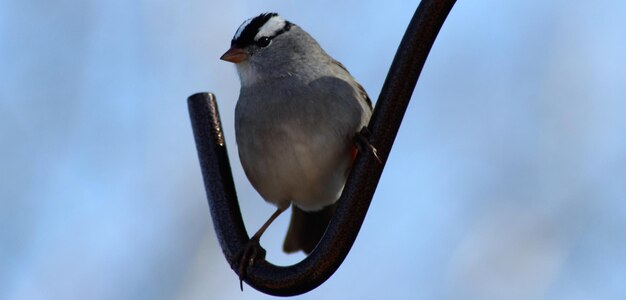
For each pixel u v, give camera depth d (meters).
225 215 7.35
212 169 7.38
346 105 8.27
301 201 8.90
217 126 7.52
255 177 8.70
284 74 8.56
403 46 6.56
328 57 8.95
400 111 6.56
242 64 8.79
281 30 8.74
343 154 8.34
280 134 8.40
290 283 6.58
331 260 6.42
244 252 7.10
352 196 6.44
